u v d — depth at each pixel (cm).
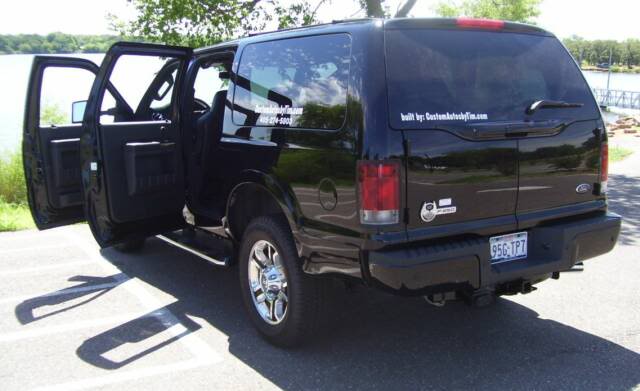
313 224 345
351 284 365
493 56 349
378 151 306
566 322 425
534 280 371
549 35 384
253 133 400
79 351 390
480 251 327
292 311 367
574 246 364
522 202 351
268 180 381
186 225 524
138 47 463
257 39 419
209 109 538
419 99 317
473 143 327
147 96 547
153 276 548
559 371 351
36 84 515
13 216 815
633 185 1008
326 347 390
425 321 430
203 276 546
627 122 2369
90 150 455
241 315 450
